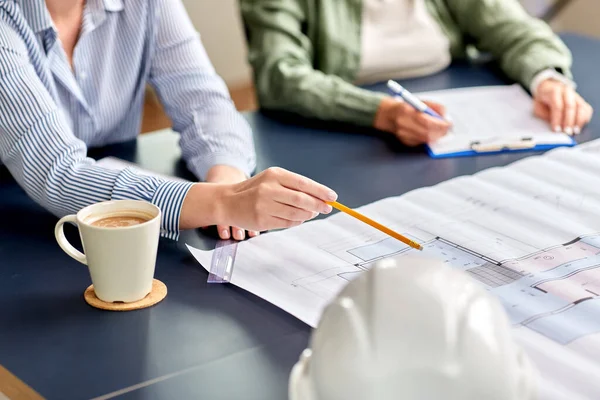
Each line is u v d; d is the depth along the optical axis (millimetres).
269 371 931
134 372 936
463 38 2205
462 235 1225
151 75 1697
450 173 1483
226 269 1148
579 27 3703
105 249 1032
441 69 2123
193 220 1241
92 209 1088
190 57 1680
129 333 1012
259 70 1893
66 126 1382
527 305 1031
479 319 631
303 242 1219
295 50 1937
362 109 1716
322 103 1752
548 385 877
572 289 1068
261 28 1995
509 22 2078
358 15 2143
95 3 1540
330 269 1137
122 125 1696
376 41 2137
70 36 1553
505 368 633
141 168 1530
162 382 917
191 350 974
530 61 1921
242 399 885
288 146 1631
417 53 2129
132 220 1084
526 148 1592
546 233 1233
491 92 1881
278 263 1159
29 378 930
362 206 1341
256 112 1840
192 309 1062
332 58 2111
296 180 1189
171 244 1237
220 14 4125
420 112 1623
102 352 975
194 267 1169
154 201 1254
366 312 641
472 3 2145
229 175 1443
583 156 1517
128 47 1623
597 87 1909
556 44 2012
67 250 1117
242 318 1038
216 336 1001
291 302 1062
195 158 1524
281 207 1180
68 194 1299
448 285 640
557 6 3029
